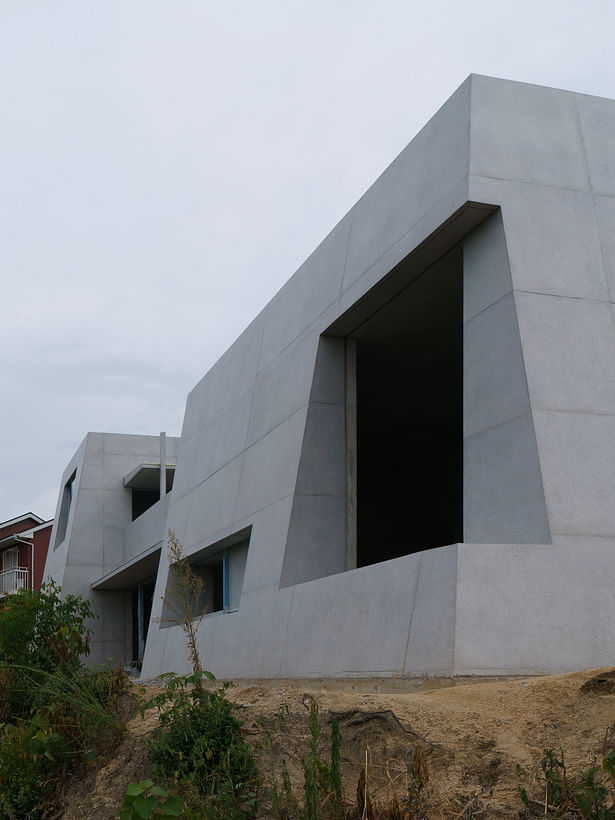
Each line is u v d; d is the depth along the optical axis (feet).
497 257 32.96
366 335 46.93
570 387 31.04
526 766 15.37
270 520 47.06
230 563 57.57
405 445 74.43
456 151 34.35
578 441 30.42
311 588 39.55
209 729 17.56
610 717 16.47
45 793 19.57
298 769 16.76
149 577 98.53
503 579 28.09
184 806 15.56
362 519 81.20
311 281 48.80
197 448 66.80
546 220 33.30
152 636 66.69
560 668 27.50
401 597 31.22
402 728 16.99
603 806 13.11
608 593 28.86
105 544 105.29
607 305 32.89
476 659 26.99
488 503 31.86
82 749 19.81
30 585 132.46
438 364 53.78
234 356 61.72
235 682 46.16
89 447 107.45
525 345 31.07
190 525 64.28
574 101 35.91
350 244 43.91
